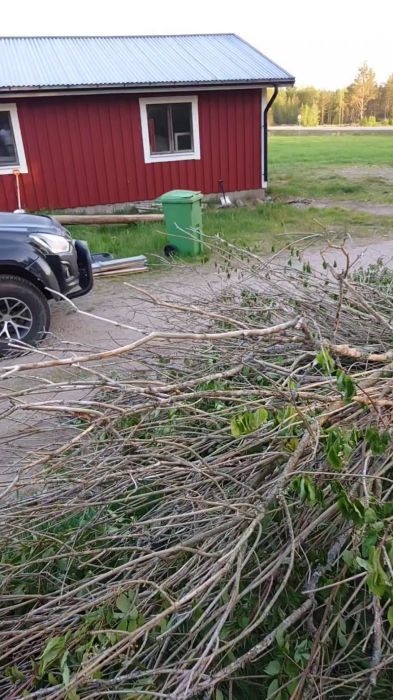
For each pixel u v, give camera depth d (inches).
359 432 75.9
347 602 71.8
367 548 66.6
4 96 440.5
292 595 73.4
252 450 91.2
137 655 65.8
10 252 200.7
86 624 70.4
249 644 74.1
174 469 83.1
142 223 420.2
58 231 221.0
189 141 510.6
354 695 66.4
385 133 1707.7
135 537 84.6
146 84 461.1
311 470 77.8
